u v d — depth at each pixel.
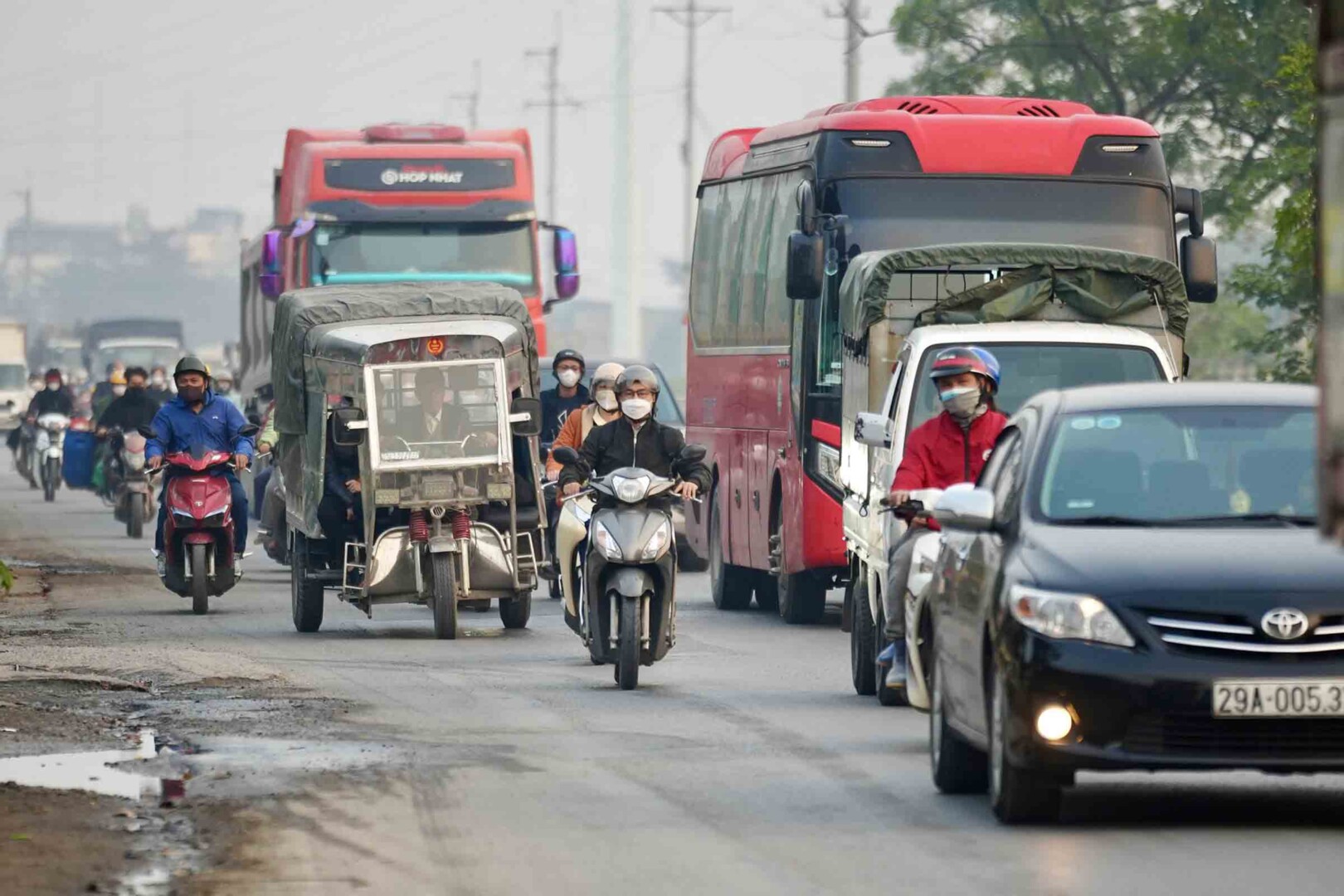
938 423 32.88
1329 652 23.58
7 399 199.50
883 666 34.81
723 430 59.88
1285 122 103.06
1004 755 24.45
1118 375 40.69
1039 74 110.62
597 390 48.53
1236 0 103.38
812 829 24.83
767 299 55.88
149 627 49.75
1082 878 21.84
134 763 29.62
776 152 56.78
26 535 84.44
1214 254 53.12
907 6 111.81
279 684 38.53
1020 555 24.98
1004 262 45.31
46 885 21.58
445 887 21.70
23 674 38.81
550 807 26.28
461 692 37.84
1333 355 16.44
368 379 47.25
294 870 22.48
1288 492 26.02
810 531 50.59
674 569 39.19
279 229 85.06
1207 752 23.56
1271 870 22.17
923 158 52.19
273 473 65.19
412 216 83.88
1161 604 23.78
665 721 34.16
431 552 47.22
